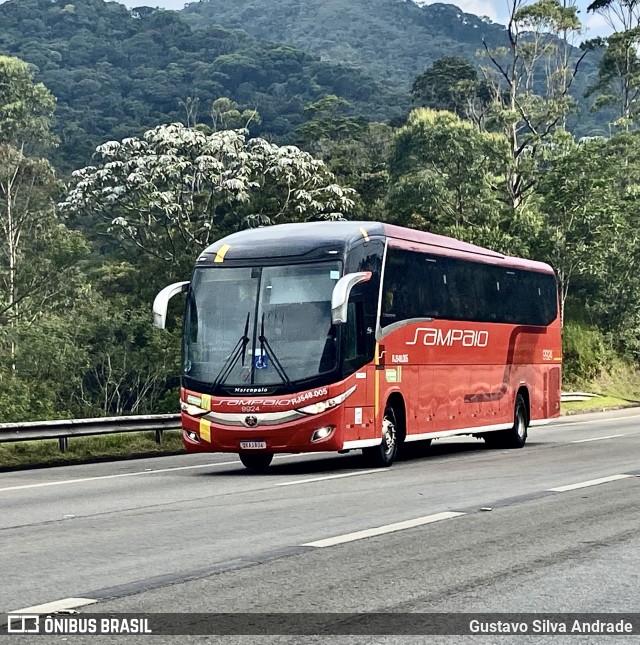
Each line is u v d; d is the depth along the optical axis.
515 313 25.95
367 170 77.56
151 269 62.16
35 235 64.00
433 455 23.66
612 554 10.12
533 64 72.56
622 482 16.62
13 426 21.17
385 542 10.77
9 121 71.38
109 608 7.81
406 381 20.98
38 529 11.85
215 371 19.06
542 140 67.44
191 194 60.66
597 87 82.19
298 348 18.81
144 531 11.62
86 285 63.09
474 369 23.89
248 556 9.97
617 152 70.31
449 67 109.12
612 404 50.31
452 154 61.50
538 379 27.28
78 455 22.81
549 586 8.66
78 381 56.34
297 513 13.08
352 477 18.06
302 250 19.19
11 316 60.06
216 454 24.88
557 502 14.07
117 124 178.25
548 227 58.47
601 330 62.72
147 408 58.28
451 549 10.36
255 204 59.62
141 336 58.53
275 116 192.38
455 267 23.17
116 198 59.31
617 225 57.28
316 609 7.80
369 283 19.72
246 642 6.87
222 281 19.39
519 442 26.19
